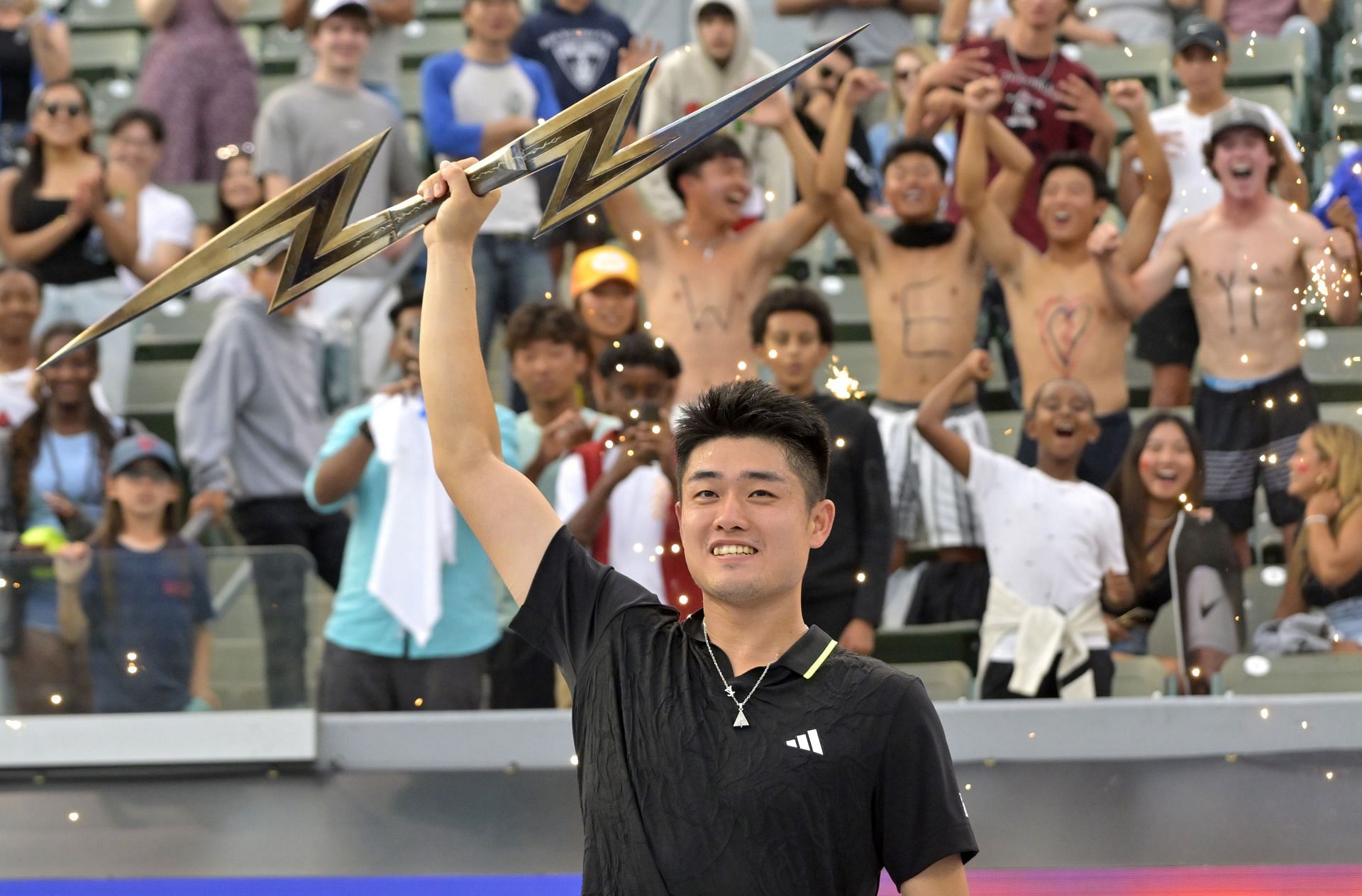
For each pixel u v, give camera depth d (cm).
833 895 604
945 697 1453
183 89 2242
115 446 1559
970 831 617
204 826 1219
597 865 625
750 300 1730
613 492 1415
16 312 1723
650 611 668
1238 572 1444
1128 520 1462
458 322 708
